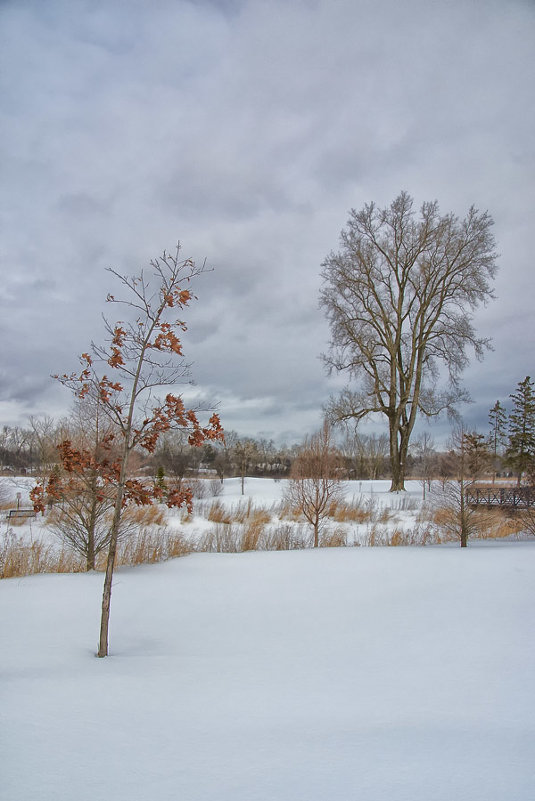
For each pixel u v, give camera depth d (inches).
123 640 238.2
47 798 98.3
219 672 188.7
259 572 391.5
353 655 209.9
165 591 336.2
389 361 1355.8
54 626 259.4
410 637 231.6
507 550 462.0
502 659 196.4
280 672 188.7
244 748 122.6
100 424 475.8
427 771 110.5
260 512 948.0
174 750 121.0
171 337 257.3
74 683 171.3
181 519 869.2
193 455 1969.7
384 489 1502.2
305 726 137.0
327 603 302.2
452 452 605.0
